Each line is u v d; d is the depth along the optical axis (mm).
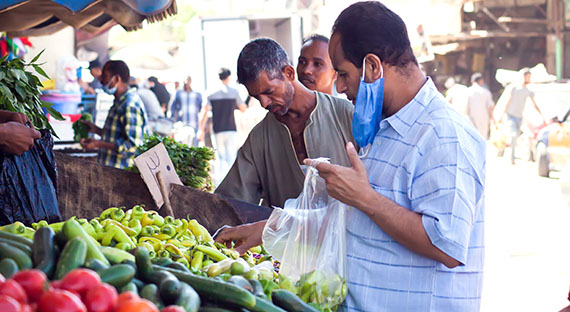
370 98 2062
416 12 19562
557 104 14977
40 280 1357
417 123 2064
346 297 2189
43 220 3080
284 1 15766
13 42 7930
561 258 6730
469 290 2107
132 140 6230
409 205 2051
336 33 2104
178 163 4770
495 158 15664
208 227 3695
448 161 1975
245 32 15102
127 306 1299
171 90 16297
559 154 12609
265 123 3559
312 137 3377
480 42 21766
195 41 15023
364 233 2145
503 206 9781
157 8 5117
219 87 11789
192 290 1743
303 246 2275
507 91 15148
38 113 3787
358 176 1999
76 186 3928
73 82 10727
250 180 3627
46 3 4988
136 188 3973
